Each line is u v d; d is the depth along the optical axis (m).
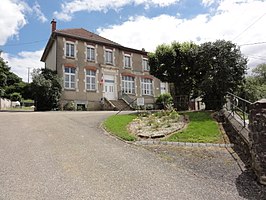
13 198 4.26
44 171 5.55
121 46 30.20
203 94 14.78
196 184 5.20
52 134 9.39
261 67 35.88
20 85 43.91
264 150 5.45
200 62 14.92
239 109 9.98
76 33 27.77
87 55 27.42
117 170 5.80
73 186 4.82
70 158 6.53
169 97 29.19
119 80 29.62
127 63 31.03
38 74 23.62
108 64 28.94
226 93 13.50
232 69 13.73
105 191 4.66
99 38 29.64
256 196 4.75
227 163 6.60
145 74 32.31
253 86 21.25
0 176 5.19
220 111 12.29
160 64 18.58
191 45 18.11
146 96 31.83
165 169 6.04
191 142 8.41
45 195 4.40
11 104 37.53
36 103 23.28
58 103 24.05
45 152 6.99
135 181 5.20
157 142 8.50
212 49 14.11
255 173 5.62
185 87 18.70
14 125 11.27
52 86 23.50
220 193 4.82
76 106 25.45
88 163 6.20
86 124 11.84
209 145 8.21
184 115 13.02
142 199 4.39
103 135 9.55
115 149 7.63
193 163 6.57
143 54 32.66
